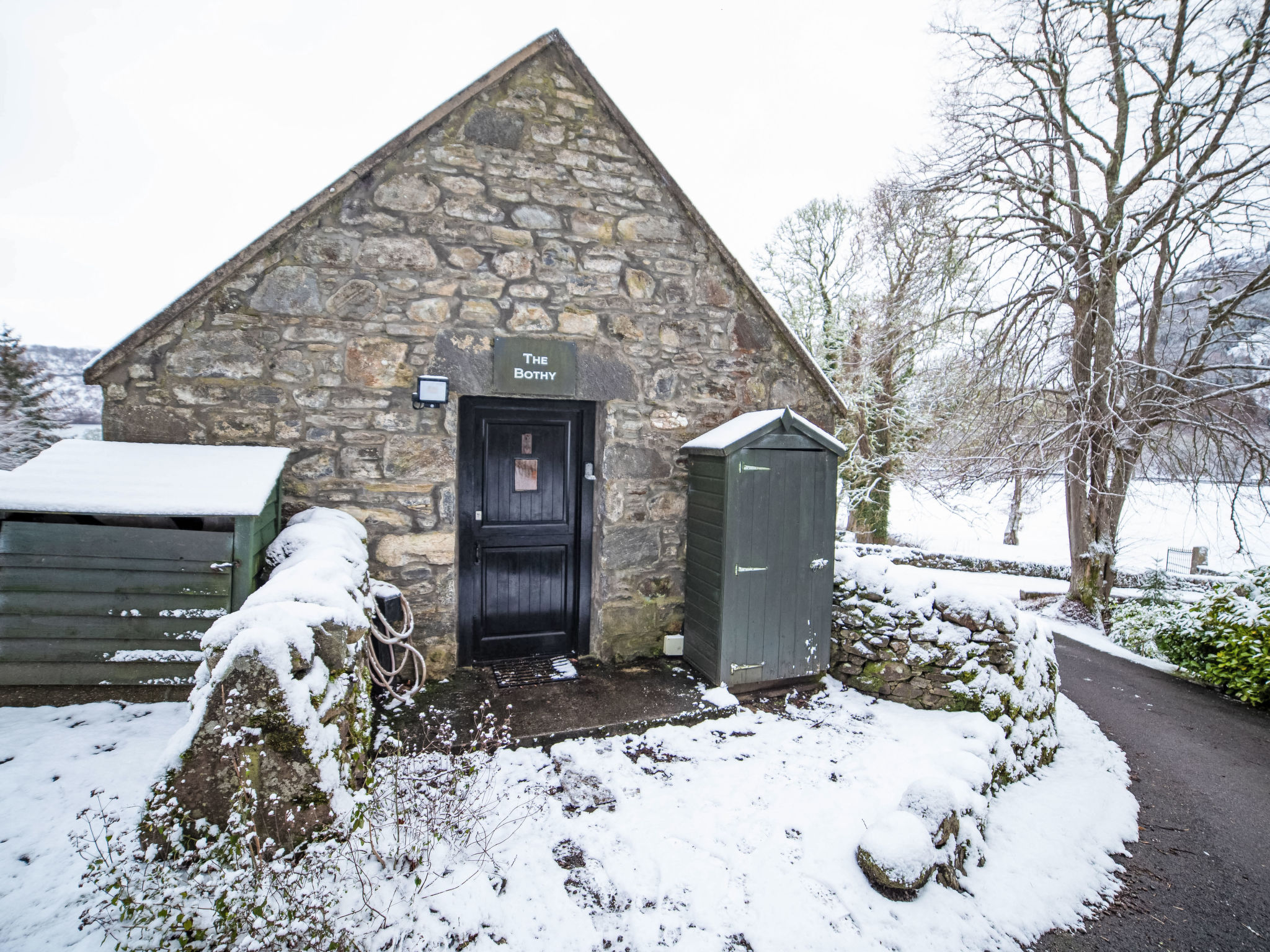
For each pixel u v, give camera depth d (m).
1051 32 8.29
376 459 3.88
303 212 3.65
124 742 2.68
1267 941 2.50
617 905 2.29
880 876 2.45
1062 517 19.19
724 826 2.78
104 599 2.84
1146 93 8.05
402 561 3.95
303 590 2.31
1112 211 8.51
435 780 2.64
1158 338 9.42
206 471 3.15
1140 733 4.79
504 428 4.42
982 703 3.76
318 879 1.86
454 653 4.12
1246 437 8.06
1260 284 8.08
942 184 9.11
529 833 2.58
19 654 2.80
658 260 4.57
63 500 2.76
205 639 2.05
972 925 2.40
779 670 4.16
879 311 11.62
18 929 1.77
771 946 2.19
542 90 4.19
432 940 1.85
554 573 4.64
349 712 2.35
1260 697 5.43
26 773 2.43
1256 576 6.12
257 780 1.96
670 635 4.69
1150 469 9.27
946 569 13.23
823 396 5.21
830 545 4.32
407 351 3.92
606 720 3.54
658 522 4.65
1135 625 7.77
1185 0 7.59
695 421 4.75
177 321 3.53
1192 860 3.07
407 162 3.90
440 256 3.98
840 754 3.44
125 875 1.78
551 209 4.24
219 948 1.65
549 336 4.25
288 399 3.71
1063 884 2.75
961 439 10.09
